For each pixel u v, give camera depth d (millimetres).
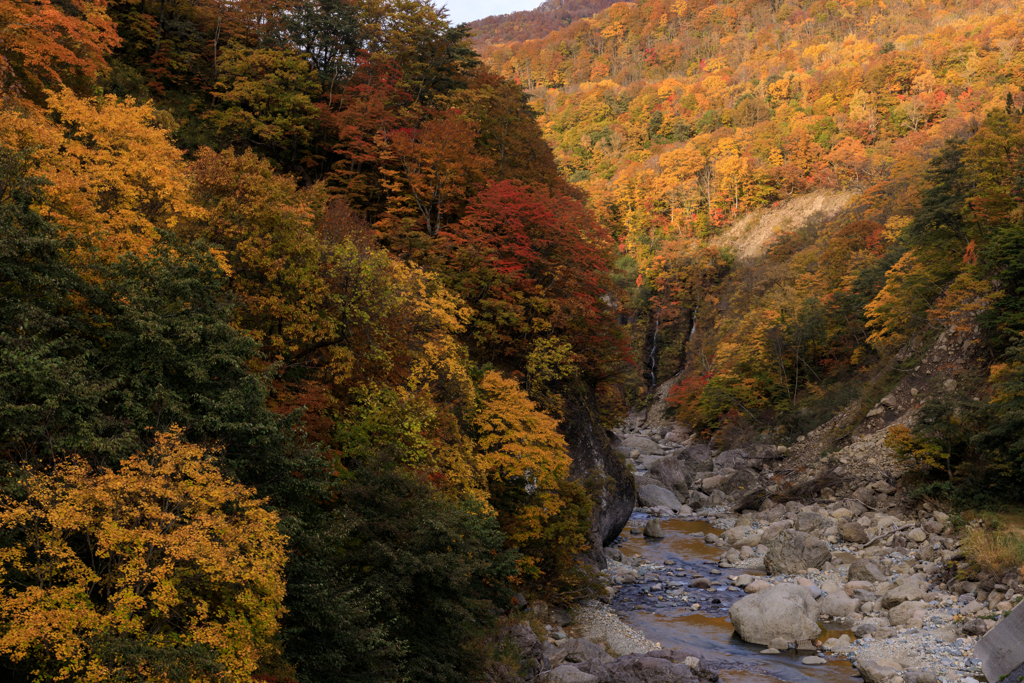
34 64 25000
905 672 23906
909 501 45031
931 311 54531
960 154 57375
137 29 45469
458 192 40312
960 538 36688
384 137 43469
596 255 41250
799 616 28359
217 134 44062
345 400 26062
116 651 10812
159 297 16328
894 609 29859
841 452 55750
